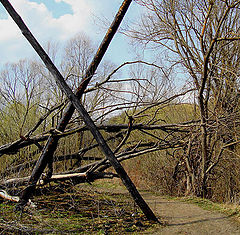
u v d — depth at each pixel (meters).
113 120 9.98
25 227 3.54
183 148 7.61
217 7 7.70
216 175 7.98
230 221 4.74
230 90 8.04
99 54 4.47
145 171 10.33
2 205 4.49
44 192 6.05
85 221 4.43
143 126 6.24
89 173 5.47
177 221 4.75
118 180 10.48
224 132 7.06
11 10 3.92
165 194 8.20
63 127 4.59
